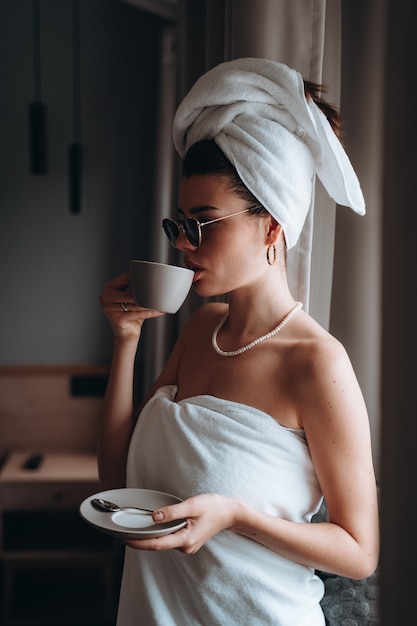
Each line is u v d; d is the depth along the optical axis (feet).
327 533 3.11
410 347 2.38
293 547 3.07
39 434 12.19
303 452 3.30
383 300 2.48
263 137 3.32
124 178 12.15
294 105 3.34
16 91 11.79
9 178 11.91
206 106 3.49
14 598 11.41
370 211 4.12
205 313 4.18
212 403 3.41
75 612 11.00
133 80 12.00
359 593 4.05
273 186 3.30
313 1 4.05
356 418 3.18
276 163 3.31
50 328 12.23
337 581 4.12
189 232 3.38
